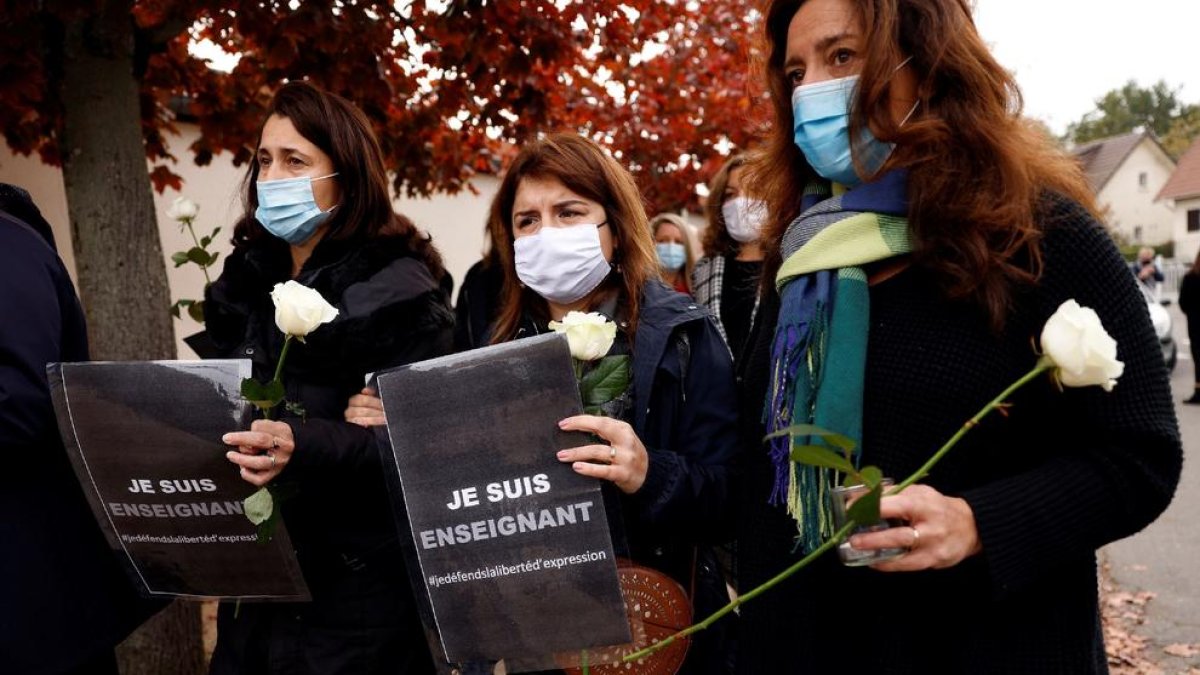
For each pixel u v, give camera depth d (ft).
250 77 12.28
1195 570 14.92
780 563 4.30
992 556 3.30
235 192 7.16
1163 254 140.97
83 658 5.41
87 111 8.77
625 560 4.90
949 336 3.69
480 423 4.39
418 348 6.04
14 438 4.85
